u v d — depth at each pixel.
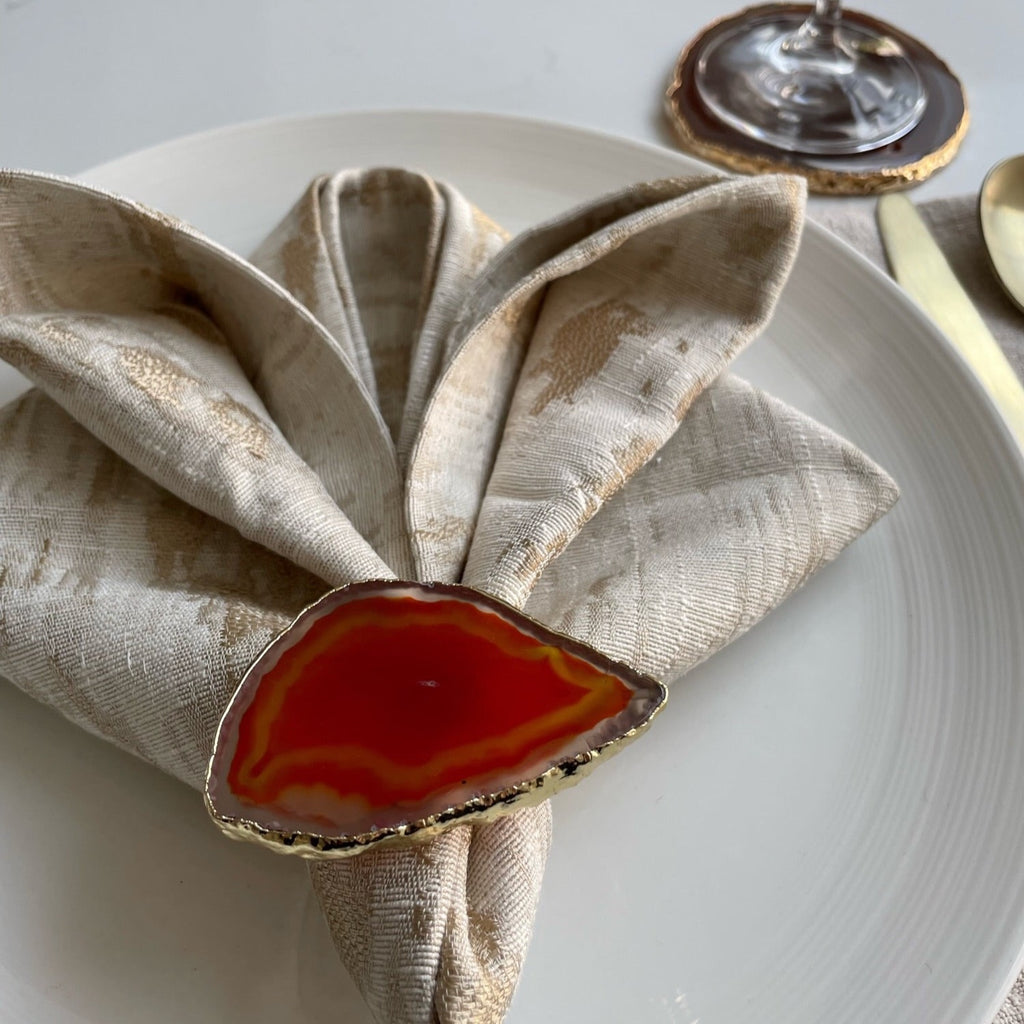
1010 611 0.35
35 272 0.37
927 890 0.32
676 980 0.31
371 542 0.34
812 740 0.34
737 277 0.37
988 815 0.33
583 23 0.52
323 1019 0.30
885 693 0.35
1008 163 0.45
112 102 0.49
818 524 0.35
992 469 0.37
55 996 0.30
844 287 0.41
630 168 0.45
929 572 0.36
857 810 0.33
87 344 0.35
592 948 0.31
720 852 0.32
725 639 0.34
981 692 0.34
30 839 0.32
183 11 0.52
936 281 0.43
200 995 0.31
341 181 0.40
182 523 0.34
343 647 0.30
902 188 0.46
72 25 0.51
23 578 0.33
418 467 0.34
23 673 0.32
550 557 0.33
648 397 0.35
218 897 0.32
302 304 0.38
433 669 0.30
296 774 0.29
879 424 0.39
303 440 0.36
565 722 0.29
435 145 0.45
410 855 0.29
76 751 0.33
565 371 0.36
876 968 0.31
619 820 0.33
